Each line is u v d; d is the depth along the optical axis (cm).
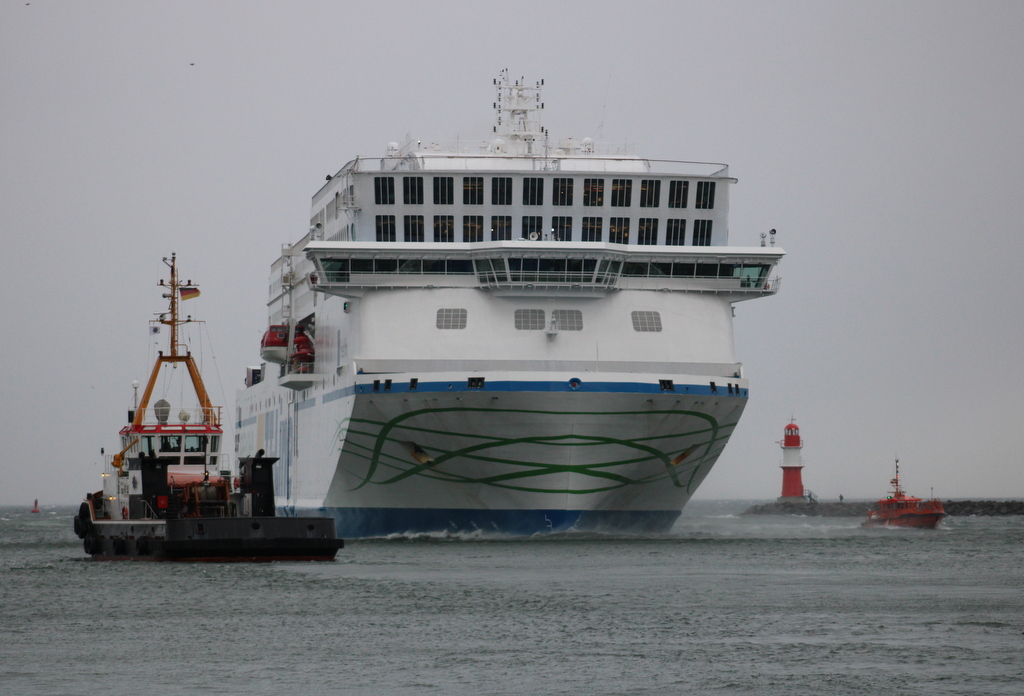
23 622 17038
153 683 13125
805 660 14012
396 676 13362
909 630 15850
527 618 16888
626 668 13675
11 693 12731
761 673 13388
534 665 13850
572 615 17125
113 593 19700
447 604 18125
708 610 17562
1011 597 18988
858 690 12631
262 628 16262
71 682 13200
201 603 18488
